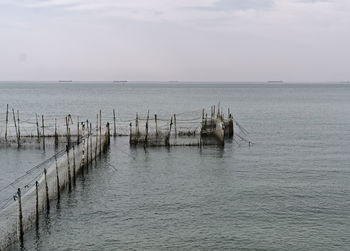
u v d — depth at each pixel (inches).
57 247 1123.9
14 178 1817.2
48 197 1332.4
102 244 1152.2
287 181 1790.1
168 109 5767.7
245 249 1132.5
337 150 2529.5
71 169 1691.7
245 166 2082.9
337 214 1385.3
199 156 2321.6
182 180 1817.2
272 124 3941.9
